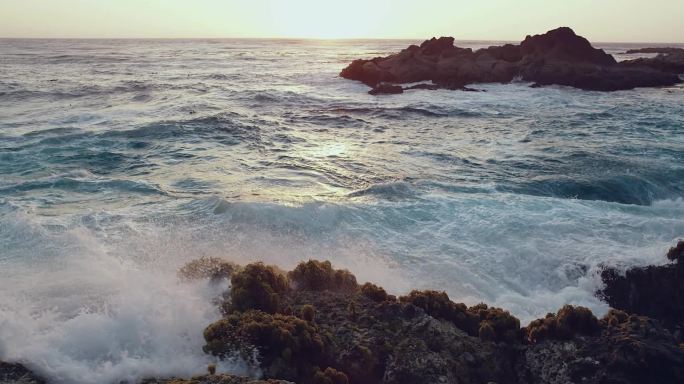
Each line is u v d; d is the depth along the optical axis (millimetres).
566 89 38562
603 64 45344
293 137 19922
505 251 8914
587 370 5406
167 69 51219
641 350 5383
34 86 33281
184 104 26422
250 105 28406
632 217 10312
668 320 7656
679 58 49531
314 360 5586
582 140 19375
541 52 45656
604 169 14664
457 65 42562
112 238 8891
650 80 41344
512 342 6148
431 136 20562
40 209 10758
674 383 5180
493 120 24688
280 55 85625
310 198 11680
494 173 14500
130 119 22078
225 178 13742
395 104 30141
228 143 18312
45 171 14055
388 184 12562
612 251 8727
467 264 8562
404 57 44969
